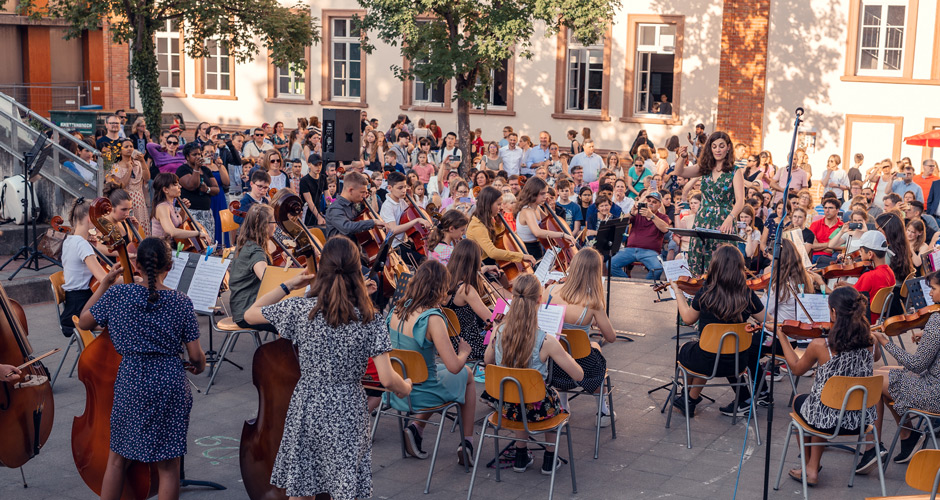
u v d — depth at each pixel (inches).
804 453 225.9
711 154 333.7
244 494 223.5
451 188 492.1
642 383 317.1
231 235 434.6
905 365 233.6
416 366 225.6
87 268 284.0
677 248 511.8
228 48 782.5
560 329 229.5
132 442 185.6
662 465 247.3
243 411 281.0
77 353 332.5
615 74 864.3
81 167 488.7
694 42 827.4
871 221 494.0
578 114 884.0
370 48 744.3
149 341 186.1
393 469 241.8
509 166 692.1
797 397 235.5
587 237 476.1
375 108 974.4
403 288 241.4
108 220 207.5
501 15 687.7
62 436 257.4
